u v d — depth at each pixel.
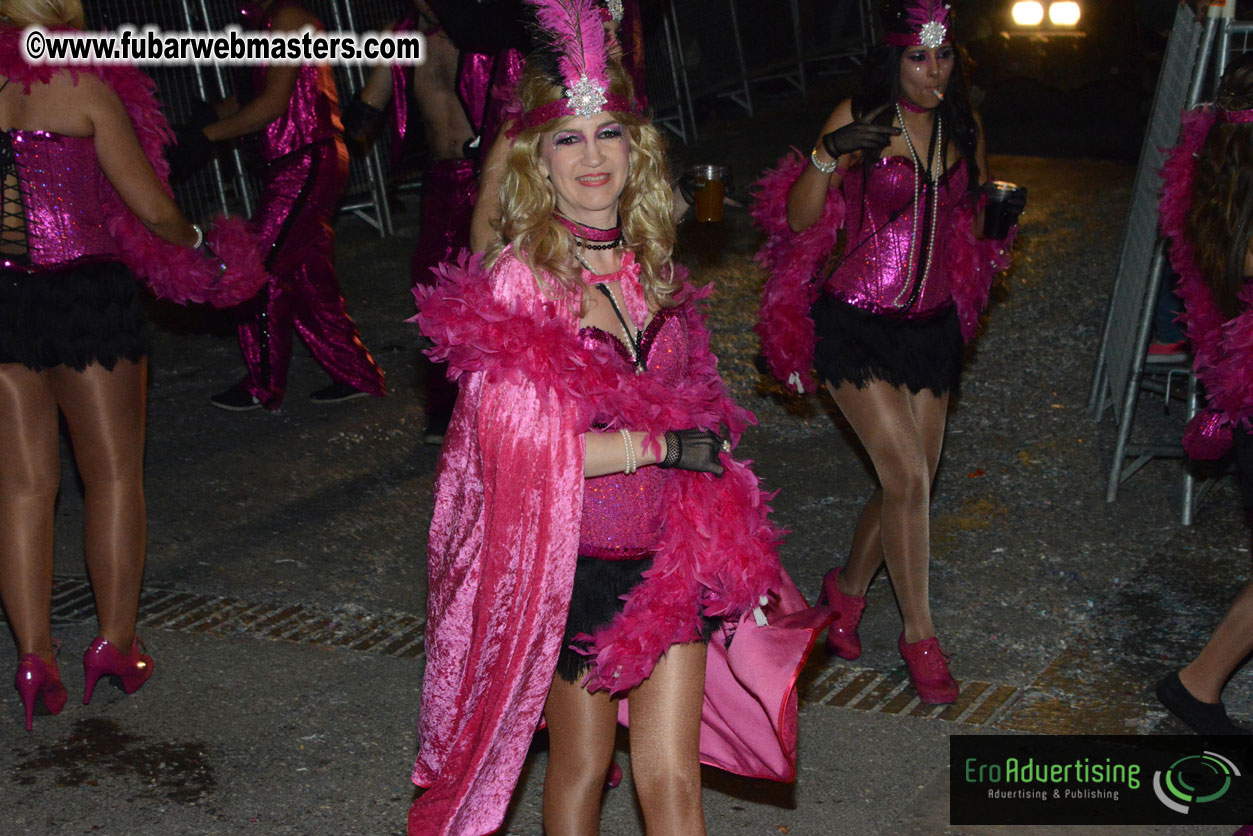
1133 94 13.65
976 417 6.46
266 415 7.04
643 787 2.87
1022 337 7.39
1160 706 4.06
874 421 4.02
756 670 2.94
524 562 2.71
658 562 2.80
